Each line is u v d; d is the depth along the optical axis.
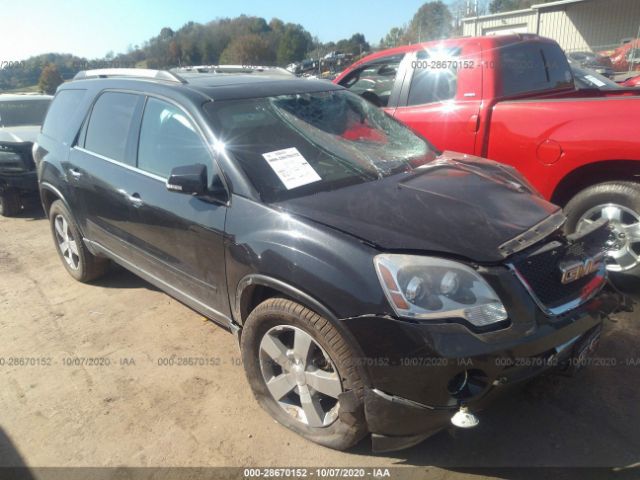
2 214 7.48
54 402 3.16
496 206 2.70
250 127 3.14
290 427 2.79
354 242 2.34
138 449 2.76
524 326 2.25
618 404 2.88
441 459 2.60
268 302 2.62
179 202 3.12
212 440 2.79
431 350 2.14
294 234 2.49
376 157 3.27
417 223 2.46
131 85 3.82
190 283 3.24
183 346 3.70
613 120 3.73
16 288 4.86
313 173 2.96
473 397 2.23
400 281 2.21
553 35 28.50
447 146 4.76
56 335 3.95
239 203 2.78
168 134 3.35
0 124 8.12
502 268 2.28
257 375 2.86
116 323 4.08
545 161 4.09
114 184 3.71
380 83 5.49
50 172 4.54
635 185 3.74
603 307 2.58
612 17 26.77
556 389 3.02
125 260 3.92
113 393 3.22
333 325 2.34
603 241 2.81
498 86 4.48
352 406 2.38
